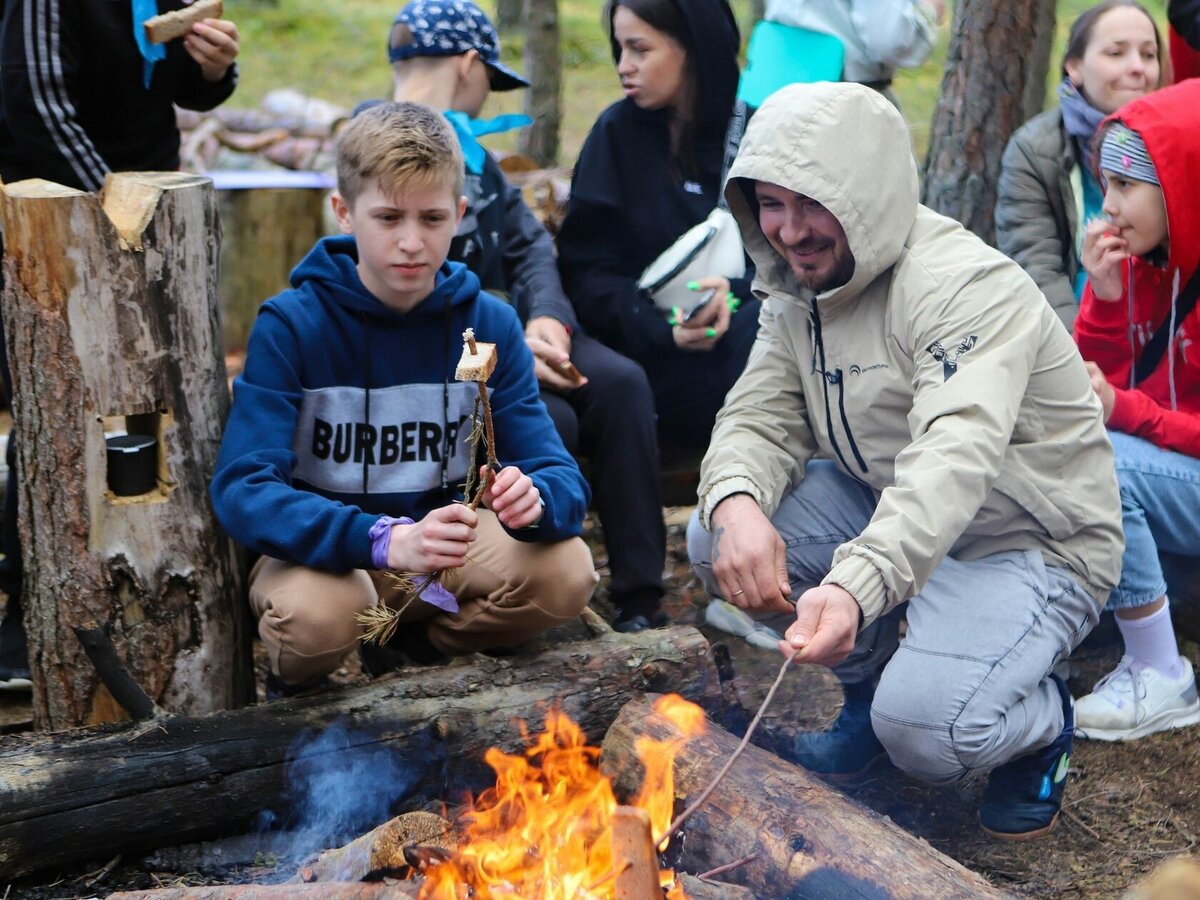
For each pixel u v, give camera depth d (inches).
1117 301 127.4
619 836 70.6
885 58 161.3
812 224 102.0
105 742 100.0
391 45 153.4
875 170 99.9
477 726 106.3
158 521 109.8
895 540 92.9
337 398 111.1
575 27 471.8
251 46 463.2
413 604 116.0
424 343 112.9
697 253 146.5
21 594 122.4
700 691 114.1
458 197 110.0
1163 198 120.3
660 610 138.7
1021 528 106.4
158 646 111.7
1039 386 104.3
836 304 106.7
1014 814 107.8
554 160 269.1
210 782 100.0
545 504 107.7
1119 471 122.9
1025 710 102.4
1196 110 119.3
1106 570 107.2
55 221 102.7
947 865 84.9
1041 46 208.5
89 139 130.3
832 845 87.8
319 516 102.6
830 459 122.6
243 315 224.7
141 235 105.1
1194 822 111.0
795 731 124.5
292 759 102.0
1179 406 130.0
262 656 138.7
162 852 101.0
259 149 270.8
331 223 226.5
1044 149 150.8
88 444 107.3
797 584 118.4
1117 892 101.7
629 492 136.1
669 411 156.6
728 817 93.7
